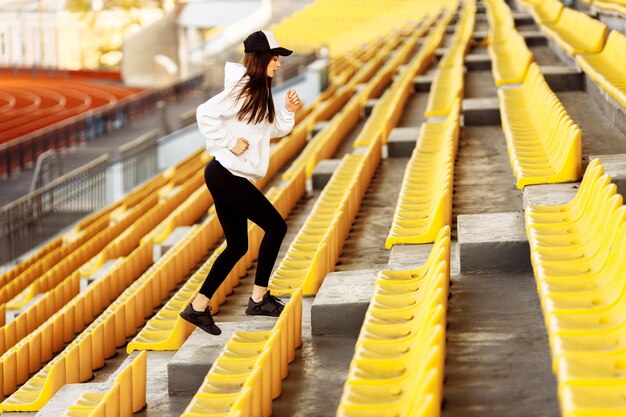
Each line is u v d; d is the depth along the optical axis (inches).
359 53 1222.3
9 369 340.8
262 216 249.0
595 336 165.5
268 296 259.1
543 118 359.6
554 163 299.9
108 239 588.1
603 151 332.2
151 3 3348.9
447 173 299.9
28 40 3041.3
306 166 483.8
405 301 223.9
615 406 140.2
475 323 214.5
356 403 169.0
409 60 991.0
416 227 295.4
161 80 2256.4
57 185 808.9
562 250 218.5
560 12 742.5
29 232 710.5
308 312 271.0
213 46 1932.8
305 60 1191.6
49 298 440.5
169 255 402.9
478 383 181.3
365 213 377.7
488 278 248.5
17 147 1221.7
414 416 143.0
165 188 711.1
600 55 488.4
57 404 253.8
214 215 438.6
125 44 2267.5
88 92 2071.9
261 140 243.8
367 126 557.6
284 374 227.1
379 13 1754.4
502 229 262.2
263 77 239.5
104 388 248.4
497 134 463.8
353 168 447.5
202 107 238.2
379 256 317.7
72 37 3169.3
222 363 227.8
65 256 592.7
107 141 1312.7
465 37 868.6
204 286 256.4
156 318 295.4
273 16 1939.0
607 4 593.6
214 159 246.5
